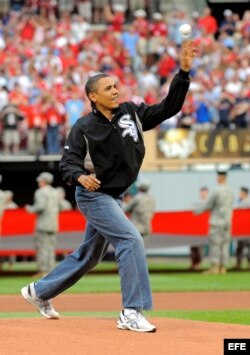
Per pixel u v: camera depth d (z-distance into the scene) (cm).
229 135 9588
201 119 10125
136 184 9375
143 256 3025
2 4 11819
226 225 7600
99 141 3028
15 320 3238
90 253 3172
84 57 10756
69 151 3056
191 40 3006
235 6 12838
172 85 3030
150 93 10338
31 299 3259
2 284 6431
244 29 11700
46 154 9488
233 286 6194
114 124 3038
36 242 7331
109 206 3056
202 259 9419
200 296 5419
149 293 3025
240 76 10725
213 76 10656
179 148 9550
